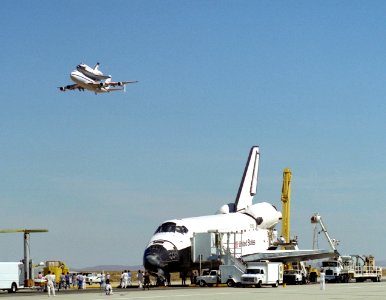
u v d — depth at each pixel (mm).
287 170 102188
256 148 102562
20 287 72438
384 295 53344
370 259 93250
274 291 60250
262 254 82812
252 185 100875
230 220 88250
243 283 70375
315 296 51875
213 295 53656
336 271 86312
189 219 82750
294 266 85188
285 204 102000
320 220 96250
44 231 78625
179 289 67750
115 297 52562
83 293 62375
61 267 89500
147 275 73750
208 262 79125
